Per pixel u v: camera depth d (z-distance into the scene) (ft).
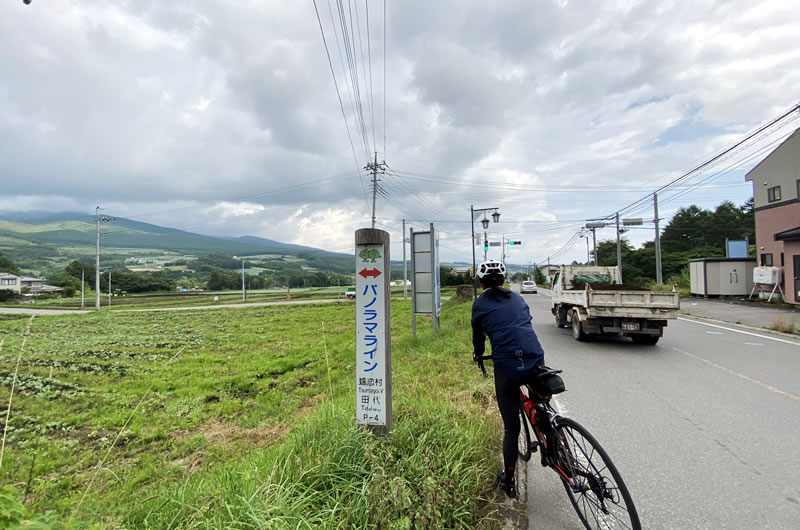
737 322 48.01
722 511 9.77
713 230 192.65
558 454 9.70
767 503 10.11
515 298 10.87
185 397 24.34
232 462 13.05
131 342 51.44
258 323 71.20
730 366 25.55
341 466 9.41
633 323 32.42
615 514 8.56
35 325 82.69
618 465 12.26
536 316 61.11
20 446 17.79
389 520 7.64
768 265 72.23
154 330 65.98
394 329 47.60
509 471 10.26
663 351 30.91
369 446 9.46
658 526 9.19
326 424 11.86
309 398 22.70
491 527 9.05
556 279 47.26
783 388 20.48
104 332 64.69
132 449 17.10
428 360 25.59
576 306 36.91
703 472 11.77
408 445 10.89
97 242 155.74
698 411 17.10
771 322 46.70
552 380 9.56
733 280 79.51
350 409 14.43
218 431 18.57
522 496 10.49
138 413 21.56
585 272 46.19
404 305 94.94
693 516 9.57
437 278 38.29
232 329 63.26
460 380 20.31
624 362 27.09
